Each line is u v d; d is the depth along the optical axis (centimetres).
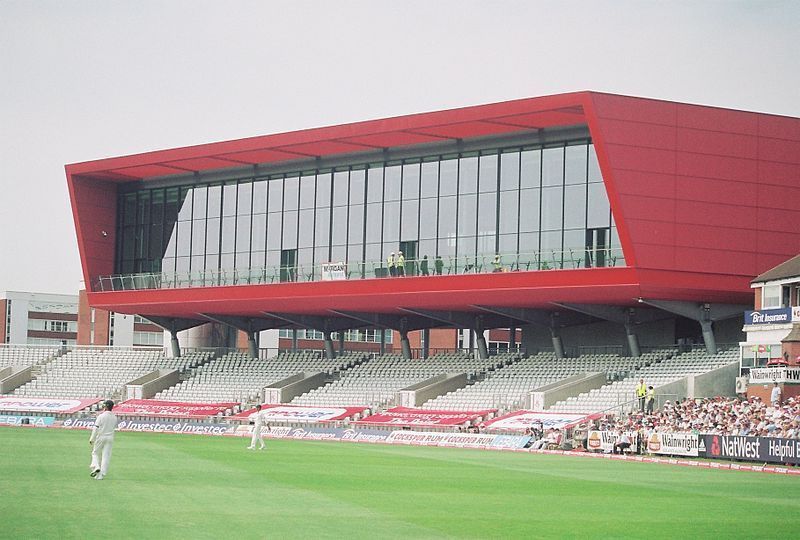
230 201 8325
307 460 4353
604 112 6022
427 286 7038
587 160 6575
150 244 8762
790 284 5934
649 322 7375
